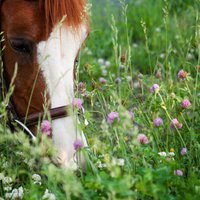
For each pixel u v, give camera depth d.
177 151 4.77
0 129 4.07
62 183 4.13
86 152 4.25
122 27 8.53
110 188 3.49
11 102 4.63
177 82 5.91
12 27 4.36
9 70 4.61
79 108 4.34
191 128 4.87
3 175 4.39
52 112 4.24
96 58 7.89
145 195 4.08
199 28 5.57
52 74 4.27
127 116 3.88
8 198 4.28
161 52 7.67
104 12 9.13
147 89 5.76
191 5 8.64
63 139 4.22
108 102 5.49
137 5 9.20
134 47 7.96
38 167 4.34
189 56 6.75
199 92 5.74
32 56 4.35
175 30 7.97
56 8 4.23
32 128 4.49
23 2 4.35
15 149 4.61
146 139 4.40
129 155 4.41
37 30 4.28
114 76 6.64
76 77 4.81
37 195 3.96
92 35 7.83
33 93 4.38
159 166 4.25
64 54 4.30
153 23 8.60
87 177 3.91
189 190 4.02
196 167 4.62
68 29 4.28
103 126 4.04
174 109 5.15
